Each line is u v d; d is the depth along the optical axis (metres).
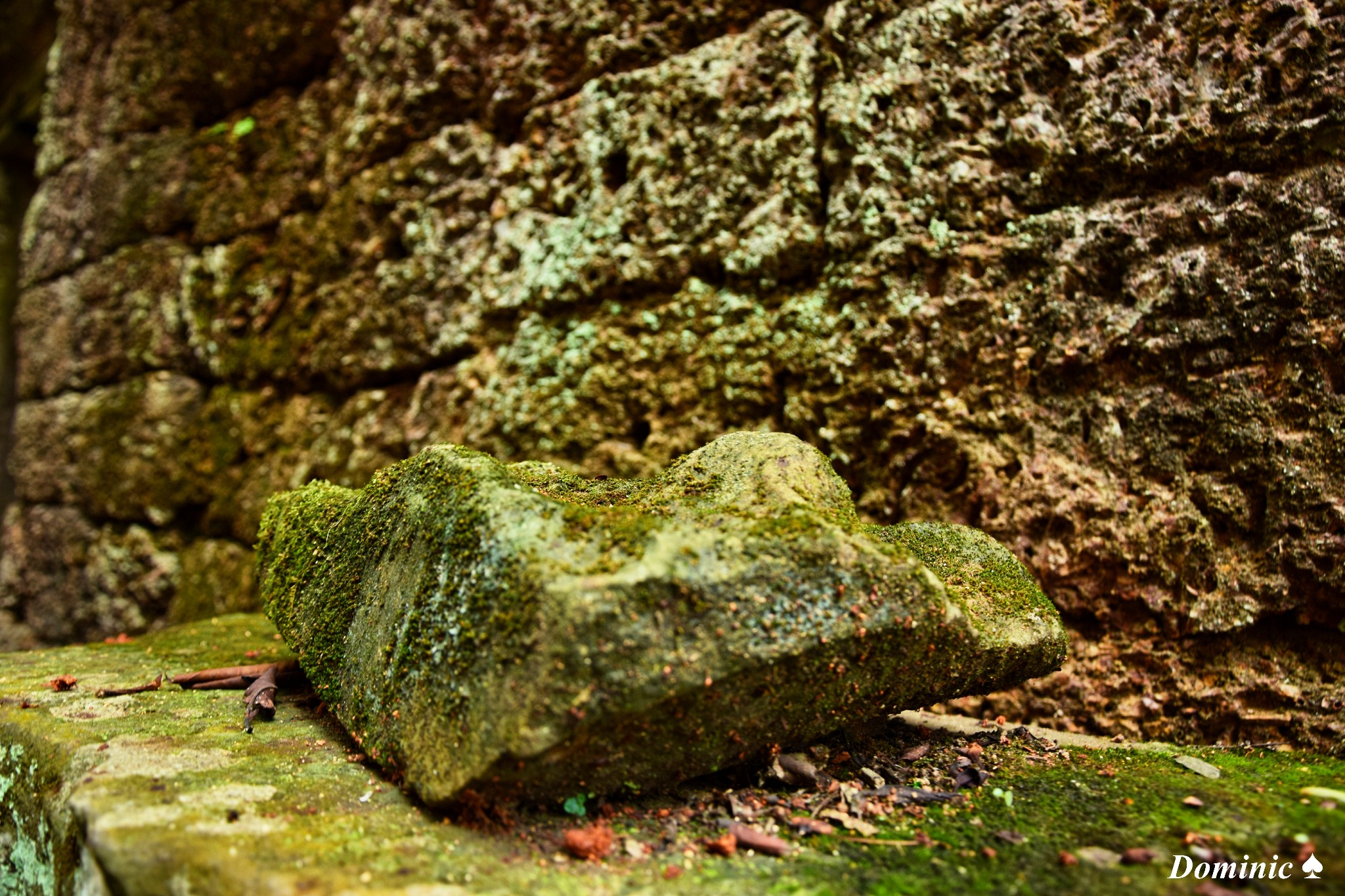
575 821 1.43
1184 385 2.08
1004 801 1.54
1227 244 2.04
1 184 7.13
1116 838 1.37
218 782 1.48
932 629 1.51
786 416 2.63
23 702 2.02
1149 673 2.08
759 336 2.69
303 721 1.90
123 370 4.84
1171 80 2.13
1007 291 2.34
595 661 1.30
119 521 4.74
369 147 3.75
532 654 1.32
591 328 3.04
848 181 2.55
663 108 2.93
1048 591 2.23
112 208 4.96
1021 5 2.33
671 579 1.36
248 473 4.12
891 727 1.92
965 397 2.38
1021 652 1.70
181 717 1.90
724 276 2.81
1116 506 2.14
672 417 2.86
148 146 4.84
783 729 1.55
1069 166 2.26
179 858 1.20
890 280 2.47
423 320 3.50
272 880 1.15
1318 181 1.94
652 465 2.86
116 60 5.05
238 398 4.26
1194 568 2.03
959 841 1.37
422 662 1.53
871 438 2.51
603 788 1.46
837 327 2.55
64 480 5.05
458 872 1.22
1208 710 1.99
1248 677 1.96
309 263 3.97
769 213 2.68
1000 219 2.36
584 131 3.11
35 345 5.47
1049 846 1.35
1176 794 1.56
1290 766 1.74
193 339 4.46
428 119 3.59
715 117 2.82
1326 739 1.84
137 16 4.91
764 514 1.55
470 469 1.67
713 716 1.44
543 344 3.14
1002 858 1.31
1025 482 2.27
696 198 2.84
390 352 3.60
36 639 5.17
